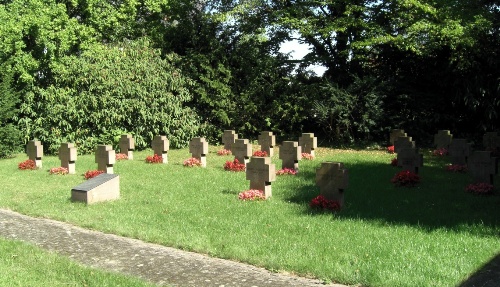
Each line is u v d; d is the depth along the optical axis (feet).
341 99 84.89
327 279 25.54
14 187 51.60
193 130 84.64
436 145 72.90
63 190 49.37
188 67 88.33
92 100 78.74
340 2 85.10
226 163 60.49
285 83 91.25
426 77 87.15
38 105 78.84
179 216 38.47
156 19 97.25
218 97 87.71
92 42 84.99
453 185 48.80
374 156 71.31
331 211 38.81
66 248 31.50
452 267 26.30
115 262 28.78
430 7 75.31
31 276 26.22
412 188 47.57
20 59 75.56
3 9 76.43
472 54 78.18
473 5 76.07
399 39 77.41
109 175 45.88
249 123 88.89
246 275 26.53
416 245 29.96
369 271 25.88
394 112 86.22
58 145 78.64
